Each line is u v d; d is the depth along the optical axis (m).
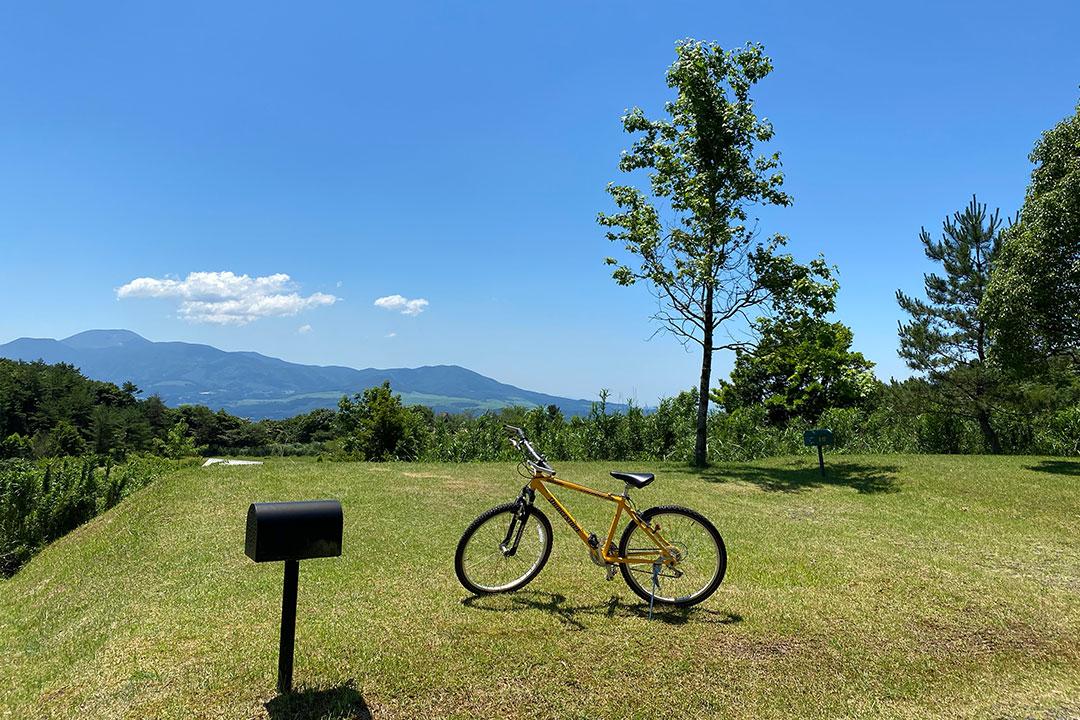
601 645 4.38
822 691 3.93
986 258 20.80
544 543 5.50
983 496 11.41
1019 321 14.24
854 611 5.22
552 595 5.33
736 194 15.49
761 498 11.08
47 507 15.33
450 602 5.13
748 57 15.33
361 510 8.90
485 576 5.36
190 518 8.40
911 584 5.96
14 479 15.48
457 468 13.90
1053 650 4.66
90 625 4.88
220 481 10.89
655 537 5.09
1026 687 4.08
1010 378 16.39
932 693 3.97
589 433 18.91
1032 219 14.41
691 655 4.30
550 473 5.27
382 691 3.73
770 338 15.54
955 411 20.25
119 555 7.01
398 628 4.59
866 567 6.51
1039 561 7.20
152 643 4.36
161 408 108.44
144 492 10.49
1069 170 13.45
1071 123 13.77
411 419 25.86
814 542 7.59
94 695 3.66
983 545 7.84
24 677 4.03
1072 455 18.03
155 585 5.75
